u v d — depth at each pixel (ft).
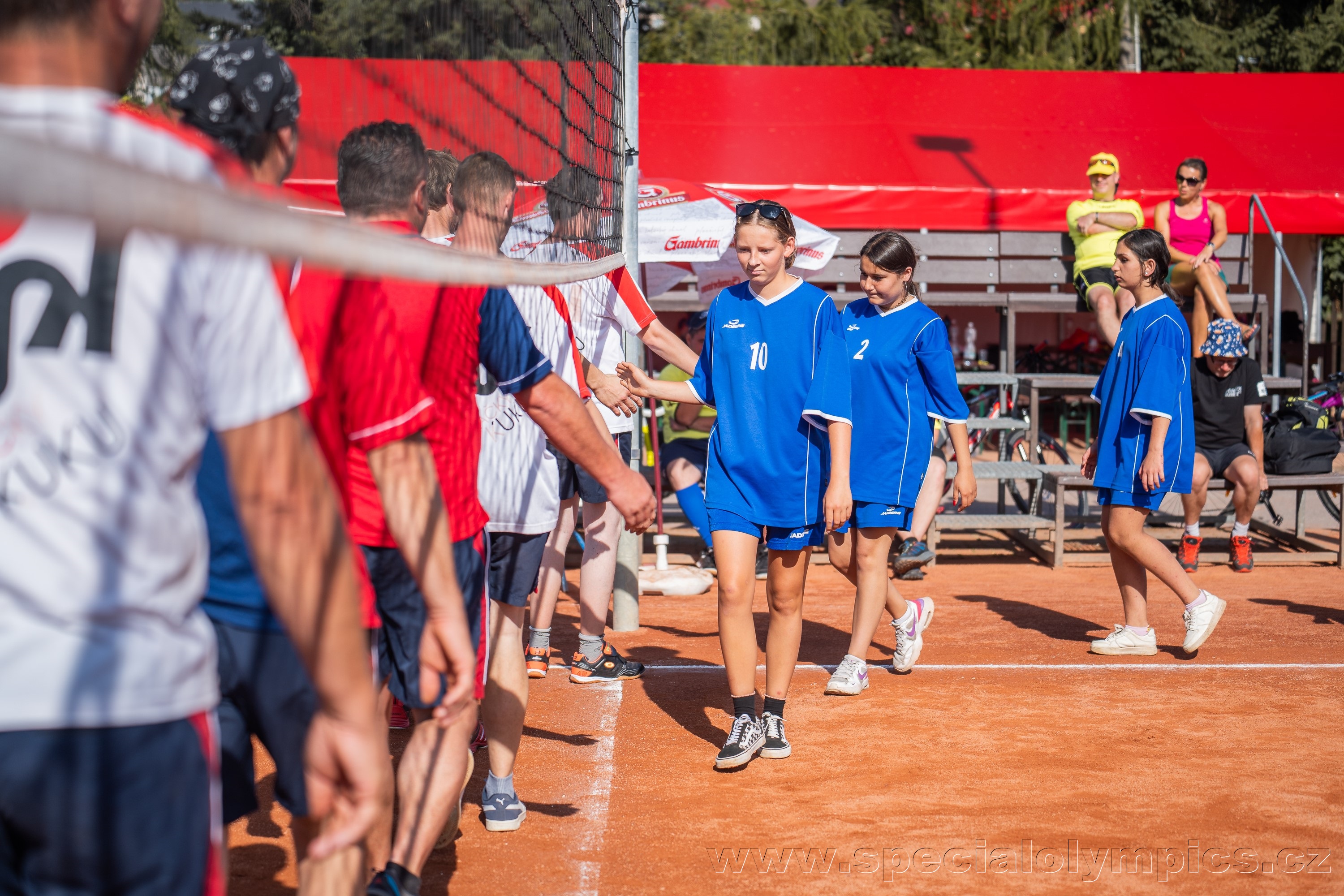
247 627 6.81
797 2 69.92
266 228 4.02
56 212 2.93
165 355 4.45
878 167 41.27
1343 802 12.66
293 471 4.89
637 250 20.53
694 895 10.32
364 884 7.17
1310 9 67.82
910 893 10.36
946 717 15.96
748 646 13.93
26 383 4.28
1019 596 24.58
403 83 7.82
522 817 12.01
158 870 4.65
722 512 13.80
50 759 4.40
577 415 9.60
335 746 5.22
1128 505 18.85
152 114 6.19
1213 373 27.07
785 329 13.65
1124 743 14.79
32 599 4.32
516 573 12.12
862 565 16.98
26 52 4.26
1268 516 34.86
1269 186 41.57
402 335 9.09
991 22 67.62
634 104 20.39
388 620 9.14
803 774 13.64
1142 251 18.63
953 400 16.83
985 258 41.14
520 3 10.74
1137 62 65.87
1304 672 18.40
